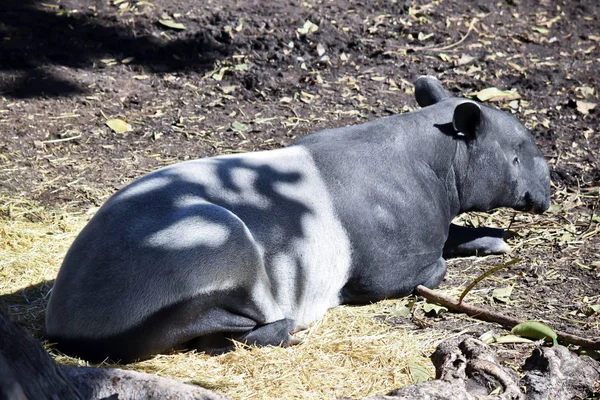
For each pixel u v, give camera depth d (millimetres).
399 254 13539
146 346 11273
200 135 20359
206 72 23141
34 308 12961
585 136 20594
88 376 8766
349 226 13055
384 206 13352
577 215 17281
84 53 23375
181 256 11203
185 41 24109
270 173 12703
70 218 16266
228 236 11422
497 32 25344
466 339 10688
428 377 11242
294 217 12477
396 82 22938
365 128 14047
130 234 11352
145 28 24438
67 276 11406
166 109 21469
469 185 14500
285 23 24953
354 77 23141
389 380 11273
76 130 20188
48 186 17672
